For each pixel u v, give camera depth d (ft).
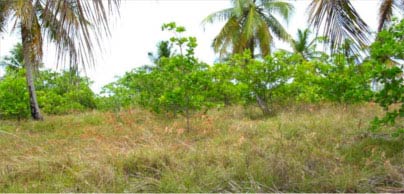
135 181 11.86
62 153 15.42
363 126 18.43
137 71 30.09
